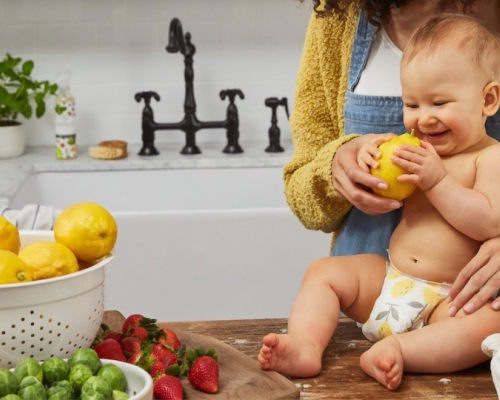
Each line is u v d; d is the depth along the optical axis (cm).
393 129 159
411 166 130
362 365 125
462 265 136
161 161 286
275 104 293
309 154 167
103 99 308
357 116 161
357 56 162
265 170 290
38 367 110
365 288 142
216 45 307
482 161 134
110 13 303
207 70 308
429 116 134
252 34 307
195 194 289
